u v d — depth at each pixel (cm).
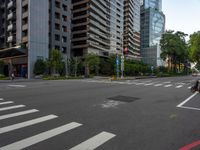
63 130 623
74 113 865
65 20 6462
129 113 893
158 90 1942
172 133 621
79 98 1297
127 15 12275
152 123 731
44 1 5303
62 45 6309
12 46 5581
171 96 1500
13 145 498
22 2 5259
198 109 1012
